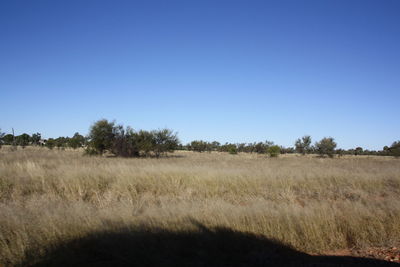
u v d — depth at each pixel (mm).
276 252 5484
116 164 15625
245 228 6023
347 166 21984
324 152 50812
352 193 11578
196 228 5754
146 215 6332
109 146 31406
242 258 5141
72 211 6082
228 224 6035
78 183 9953
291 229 6047
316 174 14797
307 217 6512
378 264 5094
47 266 4371
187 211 6637
